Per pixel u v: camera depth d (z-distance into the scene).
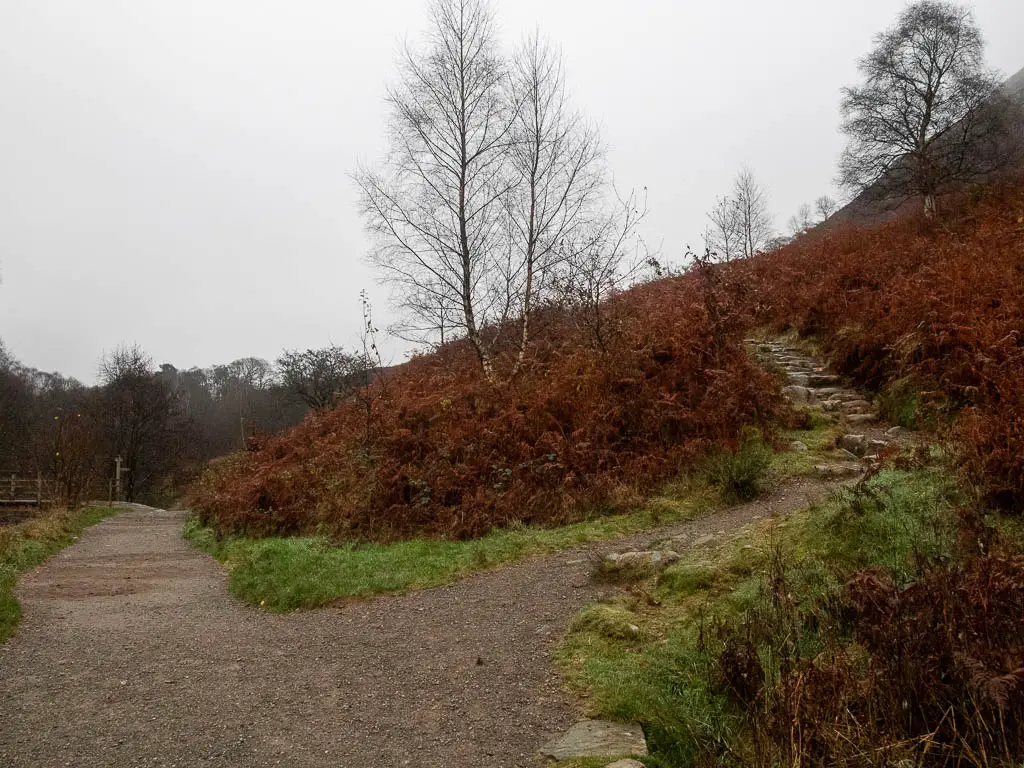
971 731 2.61
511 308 15.46
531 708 4.10
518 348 14.83
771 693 3.12
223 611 7.49
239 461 18.83
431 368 16.91
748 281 15.30
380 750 3.77
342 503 11.12
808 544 5.27
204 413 66.00
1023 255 9.90
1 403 38.25
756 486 7.79
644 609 5.21
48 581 9.53
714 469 8.46
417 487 10.64
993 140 19.44
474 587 6.93
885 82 21.44
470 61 14.95
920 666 2.91
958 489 5.16
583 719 3.84
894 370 10.02
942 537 4.45
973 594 3.12
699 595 5.15
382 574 7.74
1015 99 26.27
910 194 19.45
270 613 7.25
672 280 15.81
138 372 36.47
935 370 8.90
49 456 22.97
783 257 16.86
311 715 4.32
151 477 36.84
